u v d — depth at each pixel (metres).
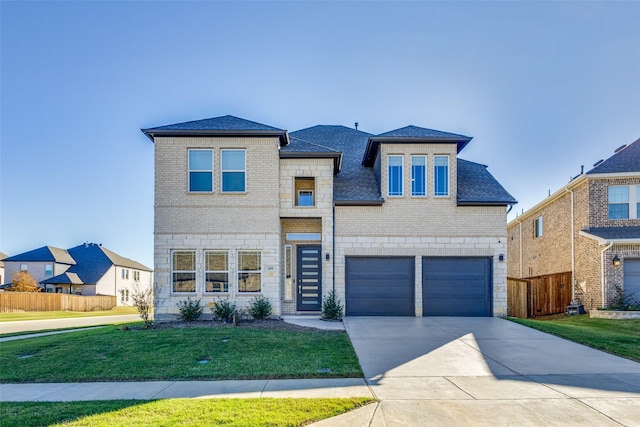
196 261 14.12
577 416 5.45
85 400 6.20
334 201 14.91
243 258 14.27
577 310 17.56
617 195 17.89
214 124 14.79
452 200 15.03
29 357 8.97
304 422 5.20
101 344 9.84
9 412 5.62
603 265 16.72
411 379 7.21
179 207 14.23
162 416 5.36
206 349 9.26
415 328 12.08
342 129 20.95
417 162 15.24
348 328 12.04
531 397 6.24
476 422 5.24
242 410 5.58
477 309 14.75
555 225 21.34
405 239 14.92
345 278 14.84
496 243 14.90
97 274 46.28
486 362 8.38
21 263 44.72
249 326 12.24
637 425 5.18
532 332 11.48
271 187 14.32
